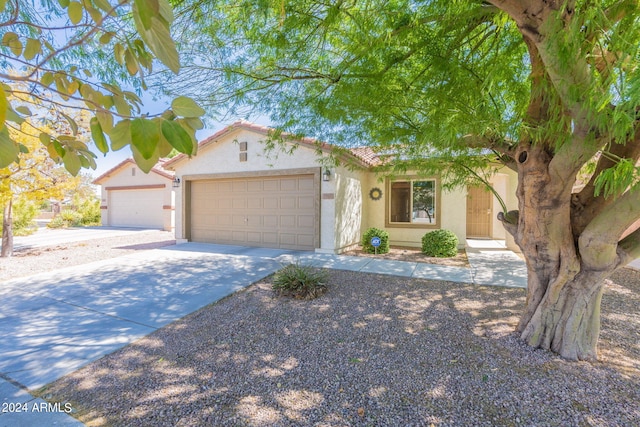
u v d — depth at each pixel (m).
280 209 9.38
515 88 2.86
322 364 2.96
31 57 1.20
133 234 14.27
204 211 10.75
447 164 4.50
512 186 9.73
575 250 2.86
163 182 16.19
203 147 10.30
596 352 3.00
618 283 5.68
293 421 2.20
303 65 3.89
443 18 2.74
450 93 2.91
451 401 2.38
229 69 3.76
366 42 3.10
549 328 3.10
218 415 2.27
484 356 3.02
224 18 3.18
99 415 2.27
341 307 4.49
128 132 0.97
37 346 3.36
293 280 5.11
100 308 4.52
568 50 1.70
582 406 2.27
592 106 1.77
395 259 7.94
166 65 0.90
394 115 3.67
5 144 1.02
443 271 6.62
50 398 2.48
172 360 3.06
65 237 13.05
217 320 4.08
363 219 10.70
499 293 5.09
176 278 6.09
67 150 1.23
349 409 2.32
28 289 5.45
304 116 4.71
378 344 3.34
